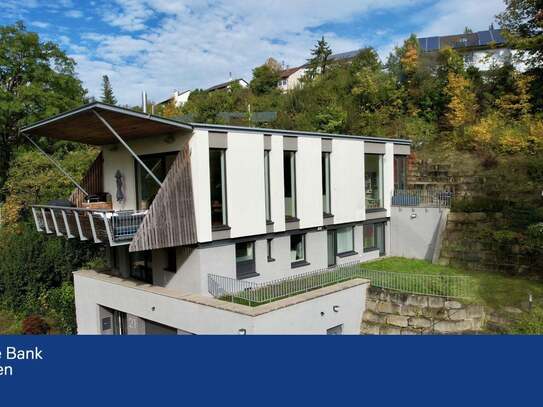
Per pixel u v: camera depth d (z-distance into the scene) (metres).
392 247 21.75
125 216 13.18
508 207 19.41
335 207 18.70
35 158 30.64
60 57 37.78
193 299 13.47
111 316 17.50
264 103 49.44
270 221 15.94
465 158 26.66
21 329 21.08
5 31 35.22
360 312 15.20
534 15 26.81
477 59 39.47
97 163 18.52
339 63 52.31
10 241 24.78
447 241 19.48
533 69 28.38
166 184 13.30
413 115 35.06
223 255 14.66
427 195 21.64
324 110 36.94
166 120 12.98
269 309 12.12
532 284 15.71
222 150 14.59
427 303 14.20
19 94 34.47
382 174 21.56
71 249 23.41
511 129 26.78
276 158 16.14
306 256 17.64
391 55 40.84
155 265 15.85
